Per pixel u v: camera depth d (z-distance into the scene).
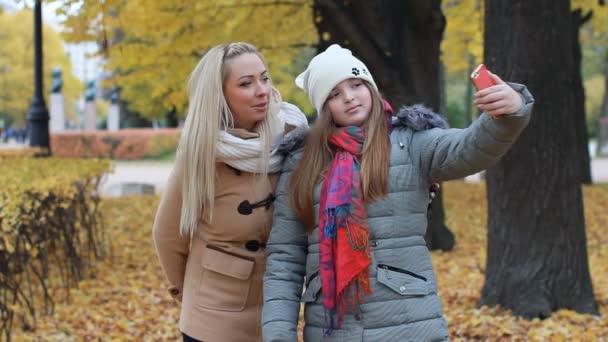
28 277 5.41
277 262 2.51
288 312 2.45
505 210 5.41
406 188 2.36
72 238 6.58
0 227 4.57
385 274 2.31
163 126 55.84
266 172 2.64
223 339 2.71
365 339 2.31
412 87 7.70
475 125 2.24
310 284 2.43
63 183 6.21
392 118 2.49
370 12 7.74
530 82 5.17
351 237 2.29
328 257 2.34
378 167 2.32
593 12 12.49
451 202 13.54
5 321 4.83
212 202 2.66
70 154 33.66
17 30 48.72
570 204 5.32
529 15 5.12
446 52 14.94
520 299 5.34
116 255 8.38
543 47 5.14
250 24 9.31
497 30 5.28
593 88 47.09
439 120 2.45
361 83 2.46
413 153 2.40
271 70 10.92
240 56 2.65
